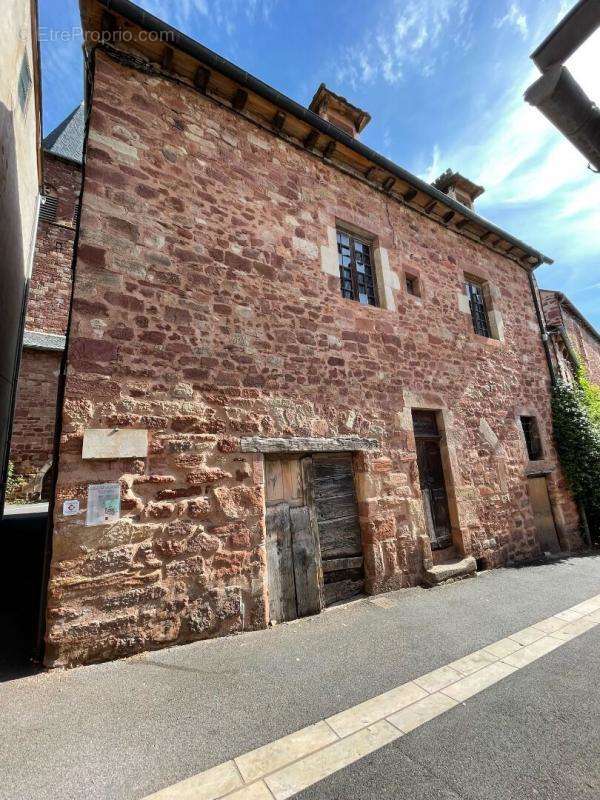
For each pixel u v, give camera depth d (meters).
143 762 1.80
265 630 3.33
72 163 12.00
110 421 2.99
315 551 3.95
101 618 2.72
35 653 2.73
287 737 1.98
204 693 2.36
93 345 3.03
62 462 2.78
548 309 11.14
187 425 3.33
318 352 4.35
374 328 4.97
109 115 3.49
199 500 3.26
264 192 4.35
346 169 5.25
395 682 2.50
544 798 1.62
